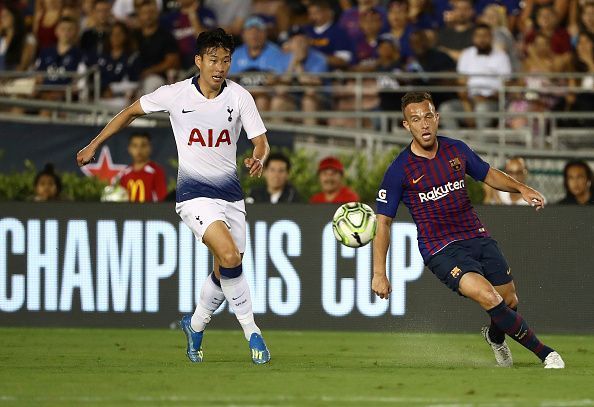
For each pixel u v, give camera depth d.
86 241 38.19
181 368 25.48
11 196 43.66
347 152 51.31
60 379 22.95
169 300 37.97
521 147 50.91
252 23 55.44
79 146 48.38
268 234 37.72
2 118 55.19
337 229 25.69
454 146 25.53
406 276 37.41
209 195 25.64
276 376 23.47
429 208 25.44
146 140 44.62
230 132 25.59
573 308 37.06
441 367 26.33
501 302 24.53
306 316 37.69
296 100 54.81
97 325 38.19
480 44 54.75
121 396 20.06
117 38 57.03
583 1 56.22
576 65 56.00
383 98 54.19
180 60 58.03
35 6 60.41
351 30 56.81
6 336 35.66
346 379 22.92
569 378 23.12
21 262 38.38
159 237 37.97
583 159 48.53
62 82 57.59
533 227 37.06
